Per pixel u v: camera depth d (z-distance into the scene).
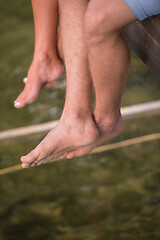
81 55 2.14
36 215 3.31
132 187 3.44
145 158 3.63
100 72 2.07
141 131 3.91
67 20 2.16
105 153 3.72
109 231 3.18
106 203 3.36
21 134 3.90
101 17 1.98
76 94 2.18
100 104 2.17
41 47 2.58
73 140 2.20
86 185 3.48
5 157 3.74
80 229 3.21
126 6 1.97
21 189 3.49
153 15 2.04
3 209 3.36
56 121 4.05
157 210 3.28
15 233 3.21
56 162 3.68
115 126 2.25
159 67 2.06
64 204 3.37
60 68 2.62
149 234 3.13
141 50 2.15
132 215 3.27
